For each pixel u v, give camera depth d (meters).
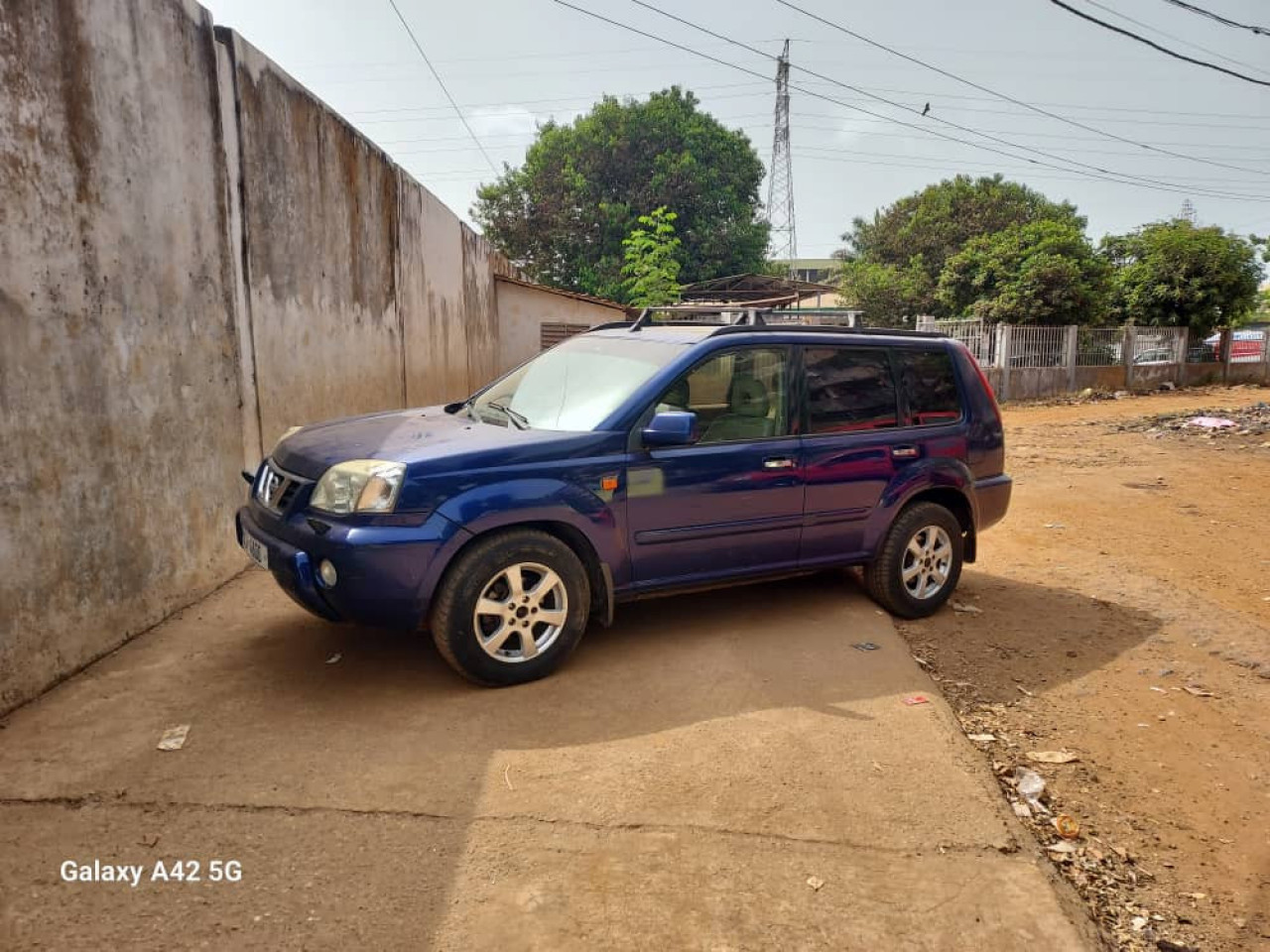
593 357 4.78
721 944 2.37
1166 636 5.27
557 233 33.94
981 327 22.36
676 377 4.29
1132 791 3.52
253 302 5.67
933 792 3.17
